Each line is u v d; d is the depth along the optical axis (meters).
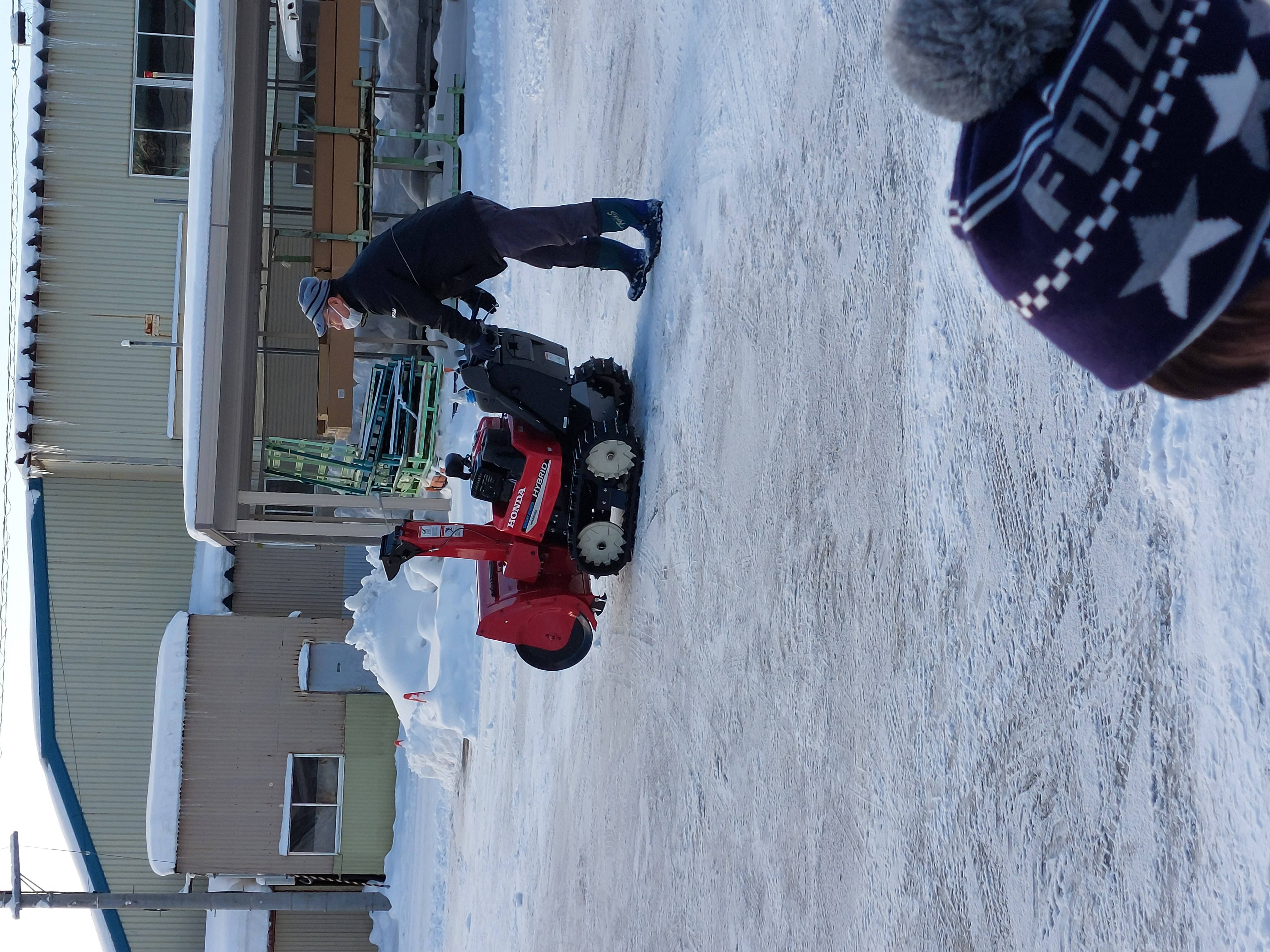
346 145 10.79
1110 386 1.10
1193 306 0.98
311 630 15.36
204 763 14.99
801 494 3.53
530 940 7.59
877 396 3.01
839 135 3.40
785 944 3.41
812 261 3.55
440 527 5.75
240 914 15.56
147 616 15.55
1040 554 2.20
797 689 3.45
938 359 2.68
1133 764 1.89
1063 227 1.02
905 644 2.76
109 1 15.03
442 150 12.84
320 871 15.17
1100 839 1.97
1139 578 1.90
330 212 10.67
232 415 10.02
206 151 9.66
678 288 5.12
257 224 9.95
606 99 7.05
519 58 10.63
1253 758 1.63
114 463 14.91
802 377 3.58
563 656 6.22
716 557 4.34
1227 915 1.66
